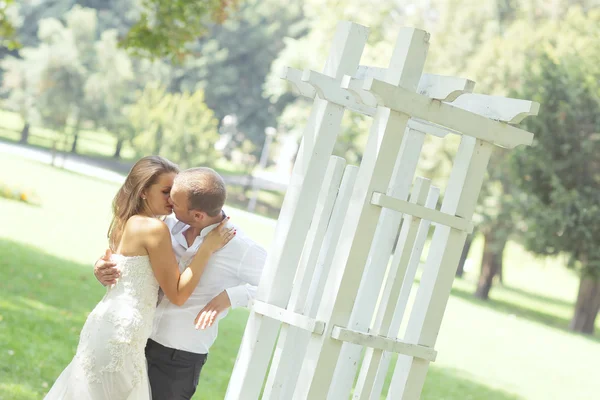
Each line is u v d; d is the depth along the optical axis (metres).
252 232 39.31
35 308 12.16
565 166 28.86
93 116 48.75
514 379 17.88
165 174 4.45
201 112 46.75
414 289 29.66
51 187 34.81
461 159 3.92
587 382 19.88
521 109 3.82
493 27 37.06
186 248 4.50
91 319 4.28
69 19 49.22
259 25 63.47
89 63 48.78
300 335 4.21
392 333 4.46
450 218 3.84
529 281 49.88
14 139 56.88
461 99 4.12
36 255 17.98
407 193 4.39
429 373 15.85
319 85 3.95
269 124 63.84
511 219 33.69
